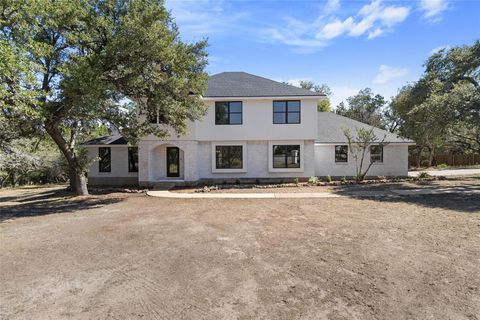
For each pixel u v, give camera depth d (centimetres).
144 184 1967
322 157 2259
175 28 1509
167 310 395
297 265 551
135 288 466
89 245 707
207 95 1992
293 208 1147
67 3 1187
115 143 2153
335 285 463
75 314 389
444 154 3809
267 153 2061
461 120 1574
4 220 1042
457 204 1169
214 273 519
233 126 2036
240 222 923
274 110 2042
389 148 2272
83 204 1373
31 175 2723
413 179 2086
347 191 1592
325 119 2628
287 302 410
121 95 1477
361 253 614
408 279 482
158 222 949
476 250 623
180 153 2103
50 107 1316
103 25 1267
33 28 1180
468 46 2253
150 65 1347
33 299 434
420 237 726
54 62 1345
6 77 1025
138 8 1304
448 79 2250
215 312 387
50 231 855
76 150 1717
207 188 1747
